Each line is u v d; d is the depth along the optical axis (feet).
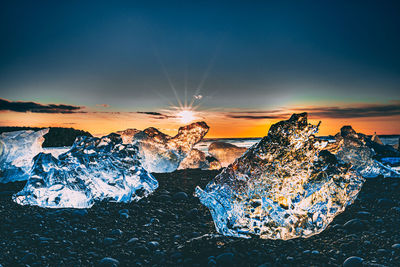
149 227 12.46
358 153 18.37
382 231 11.49
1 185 17.74
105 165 15.08
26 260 9.89
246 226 11.11
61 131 39.63
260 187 10.98
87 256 10.31
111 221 12.95
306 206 11.10
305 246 10.69
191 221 13.12
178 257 10.17
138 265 9.86
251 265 9.70
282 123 11.13
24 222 12.52
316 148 11.14
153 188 16.15
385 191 15.75
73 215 13.30
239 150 22.57
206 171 20.90
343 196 11.87
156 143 20.30
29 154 18.98
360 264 9.39
